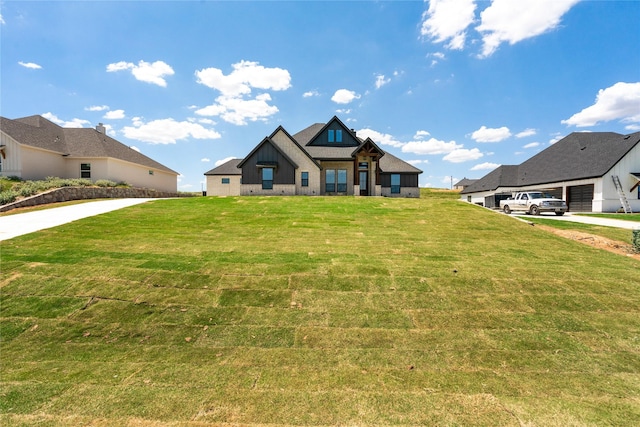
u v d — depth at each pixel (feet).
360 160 80.79
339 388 10.57
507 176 111.55
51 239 26.48
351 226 34.83
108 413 9.17
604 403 9.89
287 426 8.80
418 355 12.64
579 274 21.18
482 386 10.77
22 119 83.20
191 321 14.88
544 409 9.53
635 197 73.56
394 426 8.79
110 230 30.55
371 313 15.85
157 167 100.63
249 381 10.88
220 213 41.32
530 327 14.84
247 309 15.99
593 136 97.76
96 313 15.28
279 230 32.42
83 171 77.92
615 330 14.67
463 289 18.61
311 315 15.60
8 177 64.95
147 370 11.46
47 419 8.91
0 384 10.46
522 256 25.13
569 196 83.61
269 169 75.51
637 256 27.35
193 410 9.37
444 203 51.62
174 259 22.12
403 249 26.35
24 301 16.06
